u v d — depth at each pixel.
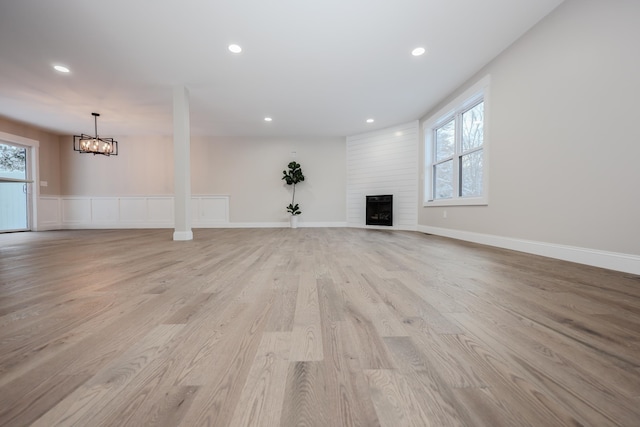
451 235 4.64
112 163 7.40
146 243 4.00
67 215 7.35
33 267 2.32
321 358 0.89
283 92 4.57
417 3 2.56
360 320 1.20
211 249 3.37
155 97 4.72
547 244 2.72
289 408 0.66
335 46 3.24
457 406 0.67
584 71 2.35
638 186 2.00
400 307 1.36
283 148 7.51
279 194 7.54
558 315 1.25
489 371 0.82
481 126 4.02
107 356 0.90
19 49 3.26
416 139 6.08
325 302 1.43
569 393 0.72
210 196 7.47
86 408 0.66
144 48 3.26
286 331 1.09
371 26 2.88
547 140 2.71
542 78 2.77
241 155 7.50
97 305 1.39
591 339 1.03
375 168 6.89
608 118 2.18
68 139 7.33
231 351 0.93
